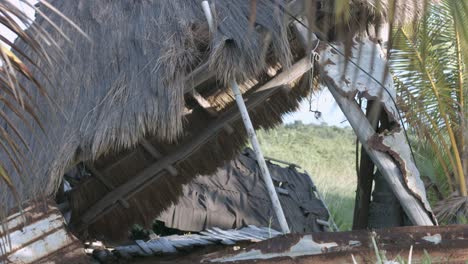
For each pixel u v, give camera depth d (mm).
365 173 13141
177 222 17281
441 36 14836
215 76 12117
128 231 15125
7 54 5551
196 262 10227
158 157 13727
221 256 10125
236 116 13703
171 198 14898
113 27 12094
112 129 11023
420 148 17016
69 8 12609
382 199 12875
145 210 14859
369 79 10844
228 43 11062
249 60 10969
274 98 14164
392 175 11344
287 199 20766
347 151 39219
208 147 14406
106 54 11781
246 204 19109
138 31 11914
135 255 14156
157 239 15539
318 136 42219
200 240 15602
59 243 11102
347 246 9945
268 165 21750
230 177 19641
